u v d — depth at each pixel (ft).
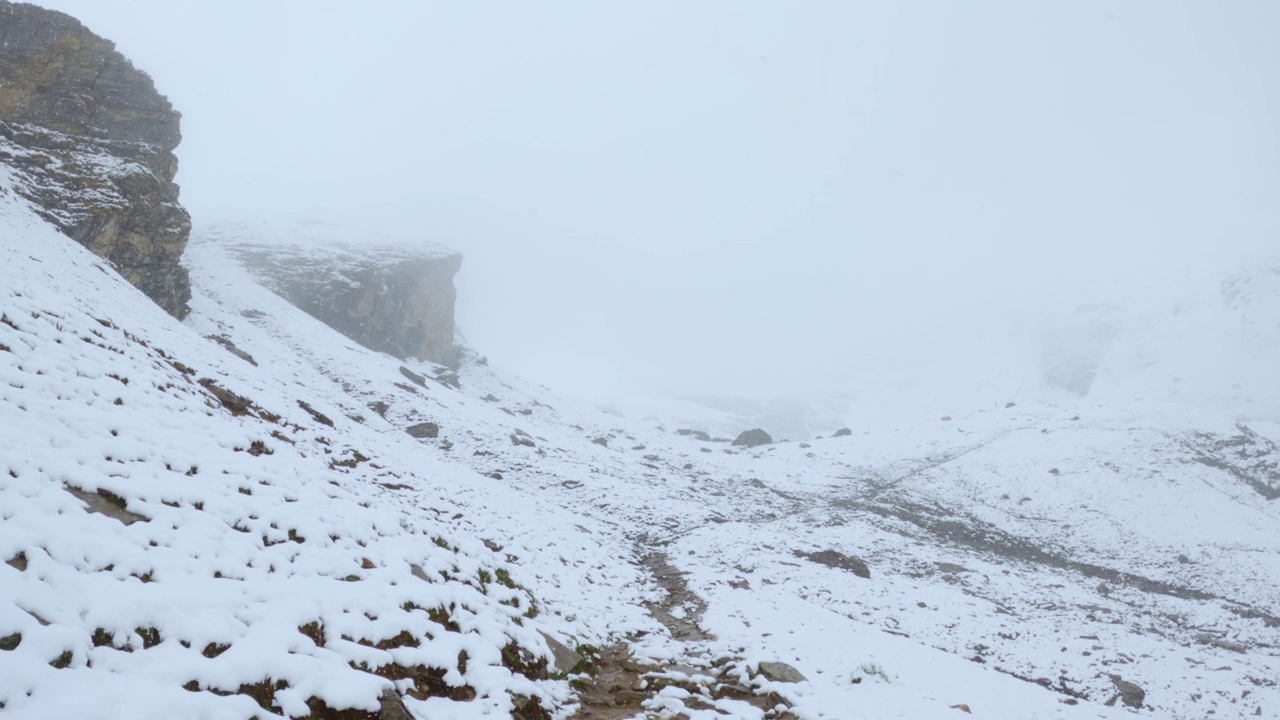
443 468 87.25
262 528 27.43
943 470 179.01
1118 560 130.62
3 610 15.85
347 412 118.83
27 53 119.34
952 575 102.73
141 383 36.96
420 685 23.34
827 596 77.66
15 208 92.38
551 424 208.64
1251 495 162.91
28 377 28.96
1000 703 38.32
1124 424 205.26
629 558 81.05
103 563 19.75
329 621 23.12
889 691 34.83
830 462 189.98
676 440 230.68
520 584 42.16
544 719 25.86
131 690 15.93
